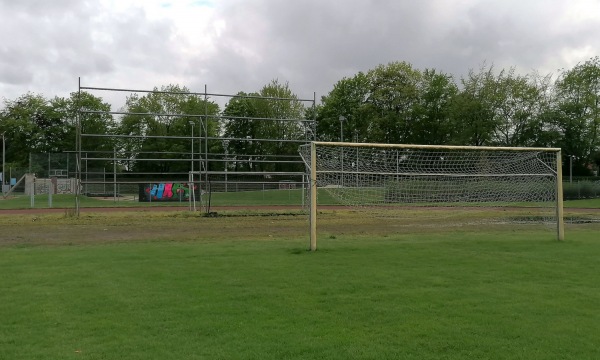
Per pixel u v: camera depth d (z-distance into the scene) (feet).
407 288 23.39
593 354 15.11
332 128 205.16
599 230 53.93
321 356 14.75
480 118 163.94
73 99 248.11
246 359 14.52
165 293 22.29
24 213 77.71
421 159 75.36
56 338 16.29
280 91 203.10
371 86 190.19
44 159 153.17
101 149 213.05
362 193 62.18
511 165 59.93
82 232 50.90
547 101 173.27
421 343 15.90
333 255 33.53
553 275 26.73
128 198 125.08
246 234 48.96
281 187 134.92
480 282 24.82
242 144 196.75
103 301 20.89
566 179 164.04
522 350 15.39
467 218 70.18
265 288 23.29
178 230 53.11
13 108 245.45
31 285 23.89
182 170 203.41
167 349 15.29
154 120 207.82
